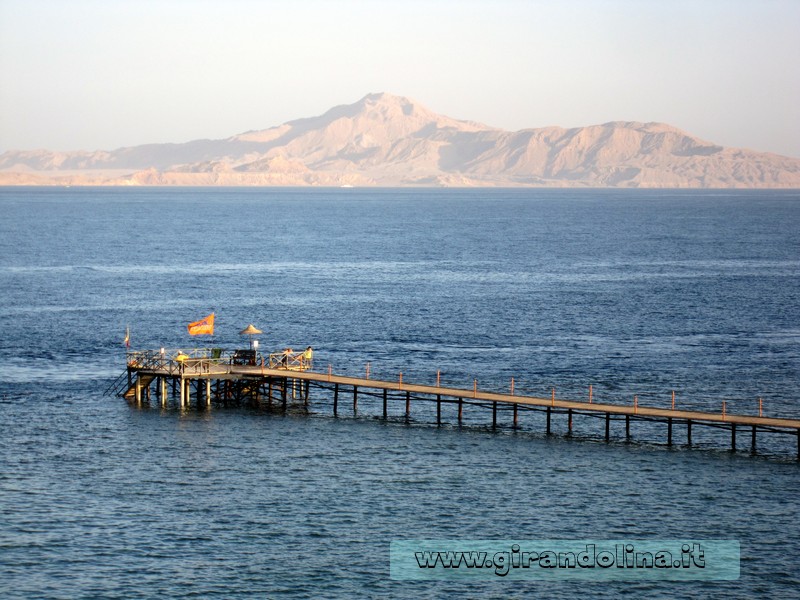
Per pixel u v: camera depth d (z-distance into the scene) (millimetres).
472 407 100562
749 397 104188
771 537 67875
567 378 112562
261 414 97062
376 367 117438
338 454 84125
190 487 75625
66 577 60906
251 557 64000
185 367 99688
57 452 83375
